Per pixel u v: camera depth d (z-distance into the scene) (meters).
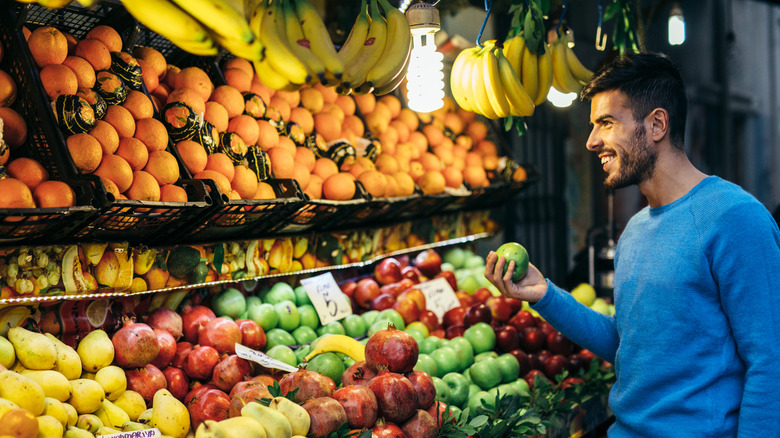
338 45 3.44
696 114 8.98
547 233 5.82
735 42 9.95
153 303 2.44
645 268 1.88
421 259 3.77
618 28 3.34
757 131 10.76
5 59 1.95
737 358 1.78
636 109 1.84
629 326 1.92
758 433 1.67
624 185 1.91
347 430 1.90
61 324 2.07
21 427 1.51
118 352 2.10
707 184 1.81
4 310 1.95
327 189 2.74
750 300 1.69
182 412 2.03
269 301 2.89
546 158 5.80
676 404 1.81
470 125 3.96
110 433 1.88
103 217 1.91
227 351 2.39
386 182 2.96
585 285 3.72
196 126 2.28
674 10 5.53
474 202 3.83
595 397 3.03
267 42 1.51
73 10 2.24
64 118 1.89
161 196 2.04
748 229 1.70
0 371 1.70
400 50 1.91
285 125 2.76
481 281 3.88
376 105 3.37
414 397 2.10
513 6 2.66
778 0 5.57
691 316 1.78
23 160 1.80
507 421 2.42
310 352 2.60
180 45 1.44
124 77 2.18
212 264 2.35
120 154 2.01
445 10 4.01
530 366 3.12
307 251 2.79
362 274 3.64
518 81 2.39
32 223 1.73
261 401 1.90
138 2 1.33
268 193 2.44
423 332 3.08
